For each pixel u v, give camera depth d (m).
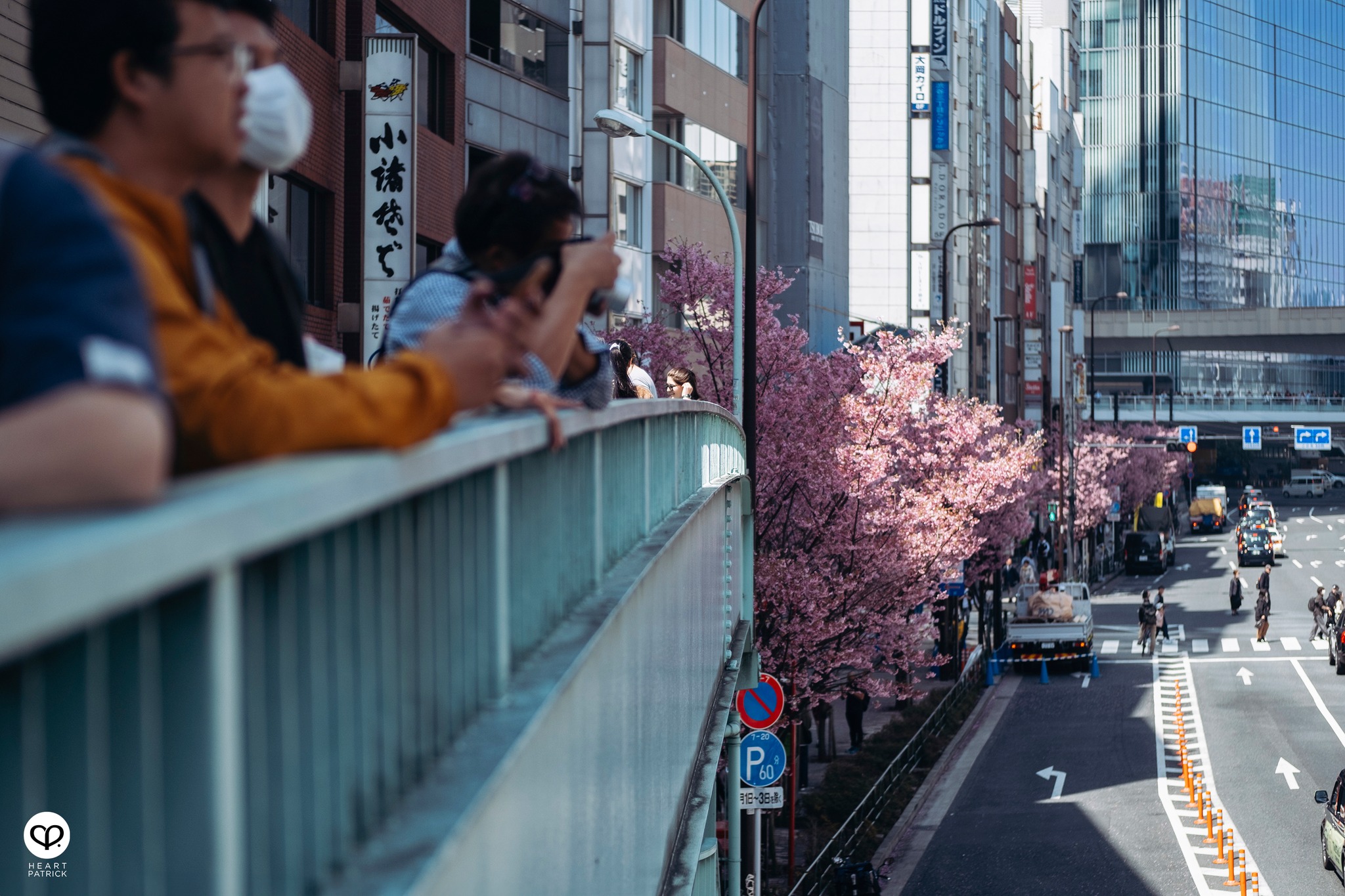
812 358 26.52
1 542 1.01
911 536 24.47
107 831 1.33
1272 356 141.88
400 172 18.64
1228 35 145.50
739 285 20.03
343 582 2.06
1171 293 141.88
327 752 1.97
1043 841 24.34
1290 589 68.38
